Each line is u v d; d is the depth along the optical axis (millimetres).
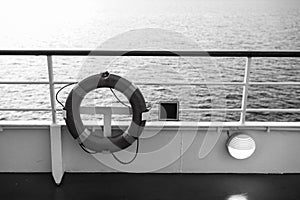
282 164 2768
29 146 2715
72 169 2752
